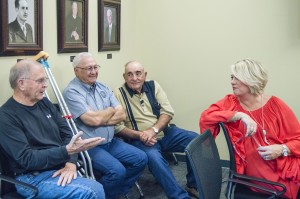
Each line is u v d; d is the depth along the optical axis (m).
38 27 2.41
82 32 2.91
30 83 1.94
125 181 2.65
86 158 2.34
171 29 3.63
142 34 3.76
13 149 1.86
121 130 2.90
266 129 1.96
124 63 3.64
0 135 1.87
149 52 3.75
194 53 3.57
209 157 1.61
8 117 1.89
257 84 1.94
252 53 3.36
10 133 1.87
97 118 2.50
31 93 1.96
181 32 3.59
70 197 1.89
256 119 1.99
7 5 2.15
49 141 2.06
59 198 1.90
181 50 3.62
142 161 2.66
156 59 3.73
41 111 2.10
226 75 3.47
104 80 3.30
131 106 3.03
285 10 3.19
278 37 3.25
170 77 3.70
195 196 2.87
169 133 3.09
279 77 3.29
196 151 1.46
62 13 2.62
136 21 3.77
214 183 1.59
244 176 1.84
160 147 3.08
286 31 3.21
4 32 2.15
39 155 1.88
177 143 3.06
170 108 3.12
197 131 3.68
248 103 2.03
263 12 3.26
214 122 1.97
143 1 3.70
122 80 3.63
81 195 1.88
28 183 1.89
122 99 3.02
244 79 1.95
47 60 2.52
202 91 3.59
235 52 3.41
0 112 1.90
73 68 2.75
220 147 3.54
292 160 1.91
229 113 1.95
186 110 3.69
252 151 1.96
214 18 3.44
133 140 2.92
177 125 3.74
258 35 3.31
